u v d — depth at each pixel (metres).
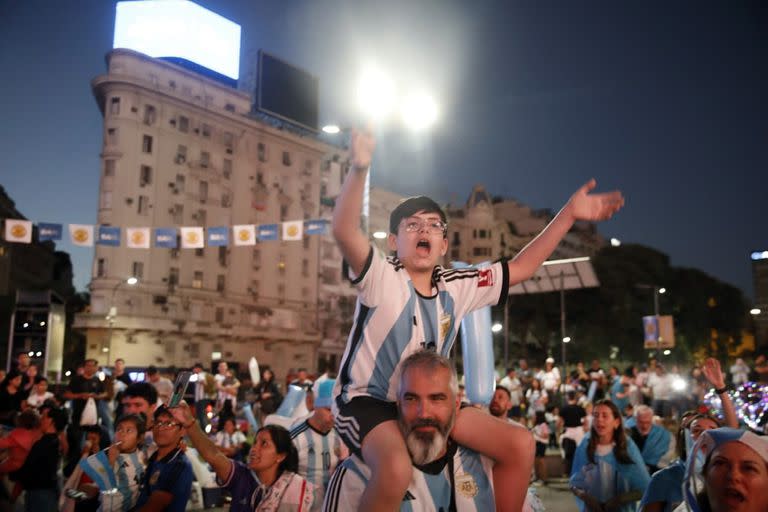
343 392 2.81
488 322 4.40
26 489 7.07
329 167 83.25
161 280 65.44
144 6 68.44
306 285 78.00
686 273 57.31
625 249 56.16
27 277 76.62
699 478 2.83
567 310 52.09
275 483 4.62
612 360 51.78
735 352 61.66
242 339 71.62
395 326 2.76
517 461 2.73
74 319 62.94
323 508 2.87
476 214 91.88
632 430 6.87
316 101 79.00
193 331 66.75
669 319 39.31
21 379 13.59
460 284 2.96
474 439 2.76
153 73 66.81
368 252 2.74
